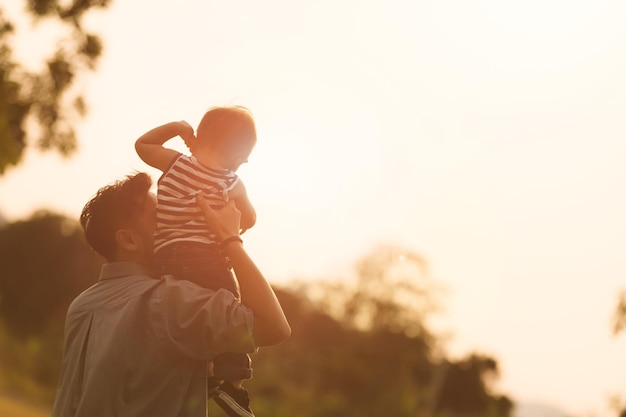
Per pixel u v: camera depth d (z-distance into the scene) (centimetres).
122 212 332
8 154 1305
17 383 3666
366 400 6138
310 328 6925
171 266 321
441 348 7181
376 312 7025
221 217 316
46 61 1323
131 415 303
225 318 298
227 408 321
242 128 335
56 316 7075
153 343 306
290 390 5516
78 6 1317
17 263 7162
